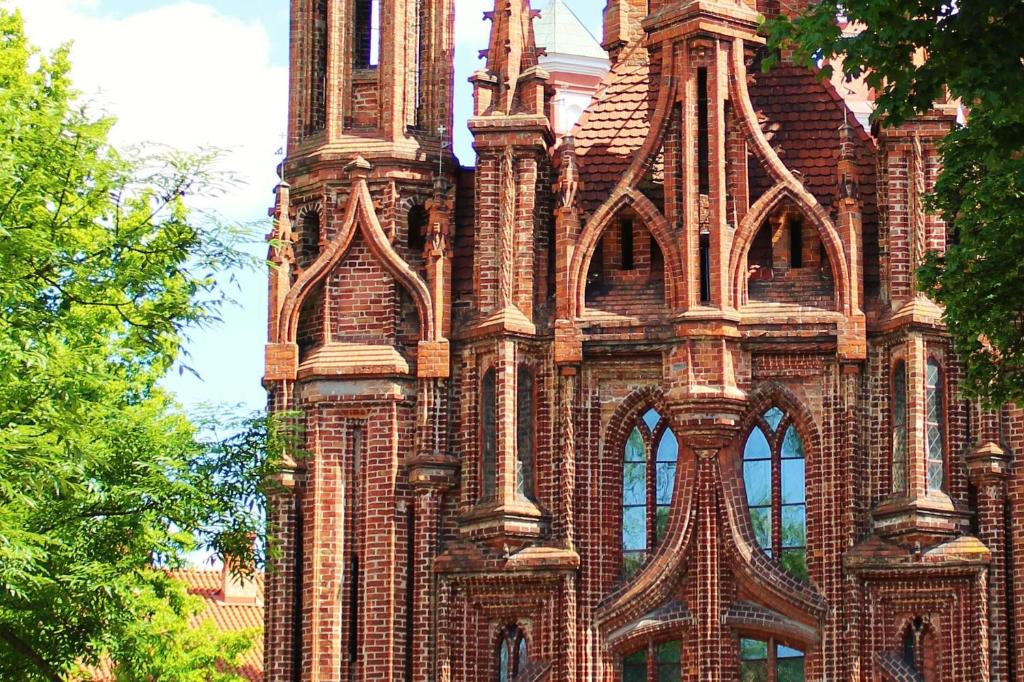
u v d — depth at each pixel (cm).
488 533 5766
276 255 5997
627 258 5938
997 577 5609
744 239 5819
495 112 5991
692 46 5881
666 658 5750
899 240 5797
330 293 5975
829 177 5922
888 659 5619
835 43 4197
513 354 5847
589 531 5781
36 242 4834
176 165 5084
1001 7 4066
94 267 5028
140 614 5369
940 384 5725
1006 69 4100
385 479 5856
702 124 5906
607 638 5734
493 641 5794
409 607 5819
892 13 4131
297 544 5872
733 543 5719
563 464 5797
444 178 6050
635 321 5822
